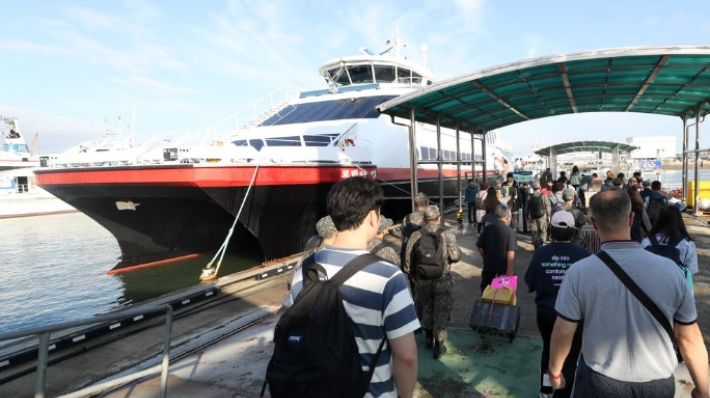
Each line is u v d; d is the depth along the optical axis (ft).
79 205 34.01
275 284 22.70
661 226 9.80
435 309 11.89
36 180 32.58
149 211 33.27
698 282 17.34
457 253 11.96
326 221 9.44
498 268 13.71
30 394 11.83
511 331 12.16
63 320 28.02
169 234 37.55
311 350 4.11
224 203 27.25
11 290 34.76
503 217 13.67
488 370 11.10
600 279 5.41
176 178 25.77
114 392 11.07
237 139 40.52
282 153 34.01
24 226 85.46
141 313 8.68
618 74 24.35
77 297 32.42
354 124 38.06
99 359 13.69
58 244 60.54
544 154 90.84
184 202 30.96
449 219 43.96
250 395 10.52
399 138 43.47
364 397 4.40
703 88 27.61
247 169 27.04
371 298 4.46
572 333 5.71
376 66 54.80
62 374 12.67
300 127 42.98
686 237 9.84
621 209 5.48
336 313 4.29
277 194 29.58
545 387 9.05
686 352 5.13
